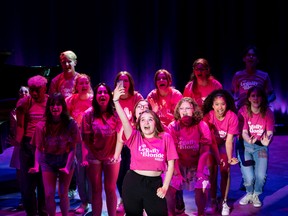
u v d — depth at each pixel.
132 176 4.31
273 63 10.70
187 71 10.99
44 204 5.37
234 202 5.96
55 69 7.27
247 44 10.71
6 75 7.57
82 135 4.96
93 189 5.02
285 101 10.77
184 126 4.98
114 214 5.05
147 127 4.28
